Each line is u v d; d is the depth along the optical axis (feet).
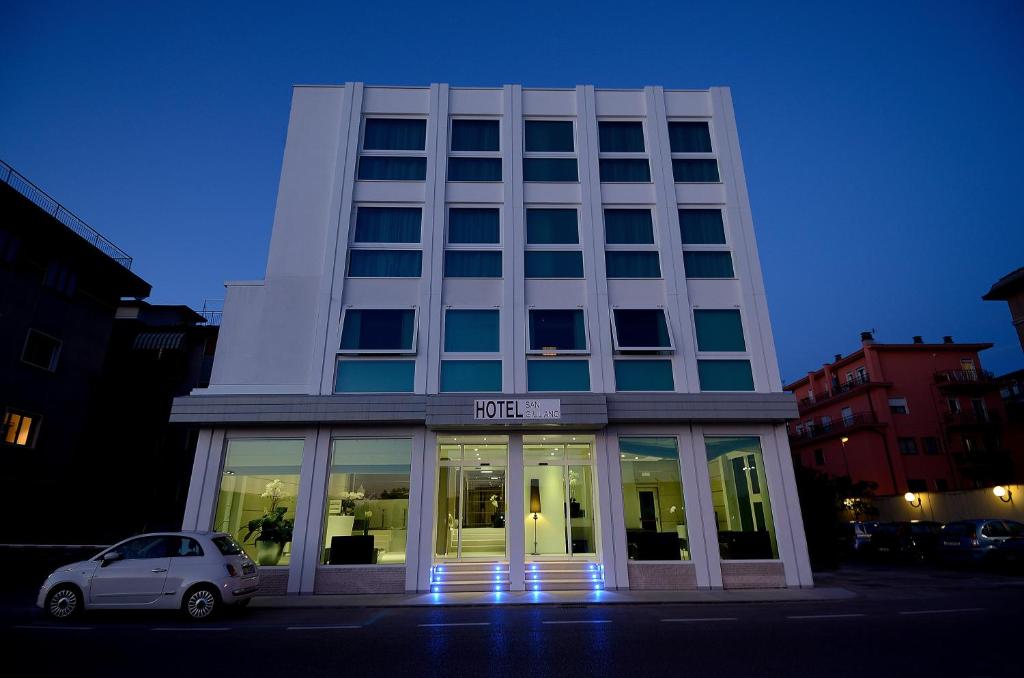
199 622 32.60
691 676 20.65
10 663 22.47
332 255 55.67
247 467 49.98
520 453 50.83
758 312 56.03
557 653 24.50
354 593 46.34
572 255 57.52
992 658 22.70
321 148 59.88
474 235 57.98
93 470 74.59
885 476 113.50
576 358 53.98
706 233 59.16
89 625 31.17
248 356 53.21
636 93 63.72
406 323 54.34
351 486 49.65
